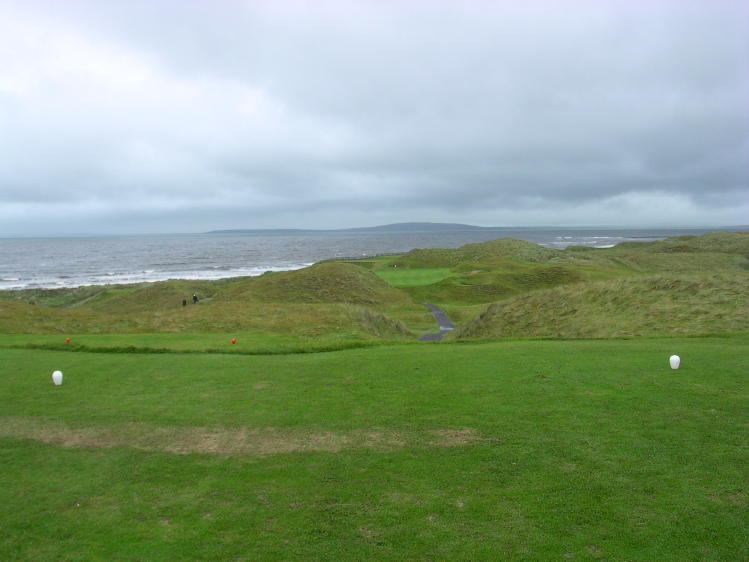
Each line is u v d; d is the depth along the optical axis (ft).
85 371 49.06
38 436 33.53
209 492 26.27
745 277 93.40
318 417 36.19
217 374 47.75
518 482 26.32
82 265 527.40
